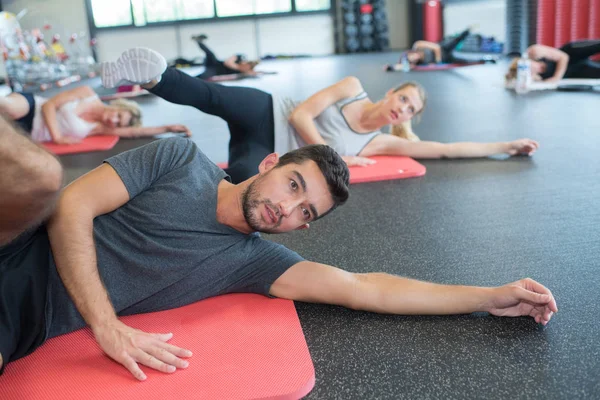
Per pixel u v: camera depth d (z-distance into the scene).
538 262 1.91
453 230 2.24
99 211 1.47
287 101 3.02
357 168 3.12
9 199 1.15
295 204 1.47
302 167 1.48
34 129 4.20
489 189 2.75
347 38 13.74
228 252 1.58
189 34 13.55
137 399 1.21
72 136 4.32
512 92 6.09
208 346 1.40
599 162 3.13
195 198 1.54
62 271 1.39
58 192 1.22
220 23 13.59
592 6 7.73
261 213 1.49
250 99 2.87
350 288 1.57
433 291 1.56
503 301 1.52
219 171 1.63
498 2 11.16
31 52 8.94
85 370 1.32
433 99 5.87
